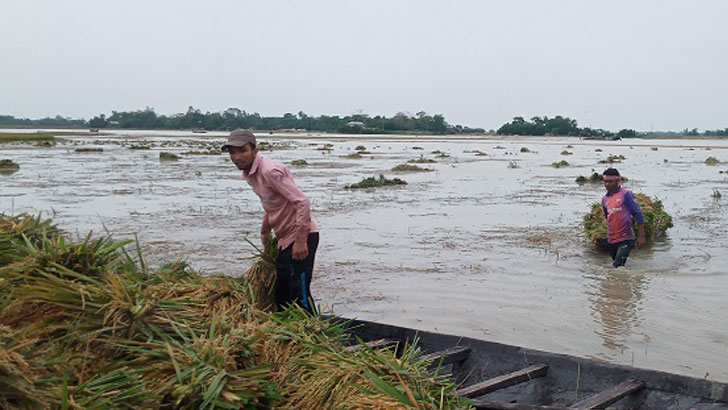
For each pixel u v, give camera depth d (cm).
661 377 416
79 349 330
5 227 443
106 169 2888
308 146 6228
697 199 1991
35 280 355
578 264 1032
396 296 816
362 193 2064
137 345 337
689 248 1194
